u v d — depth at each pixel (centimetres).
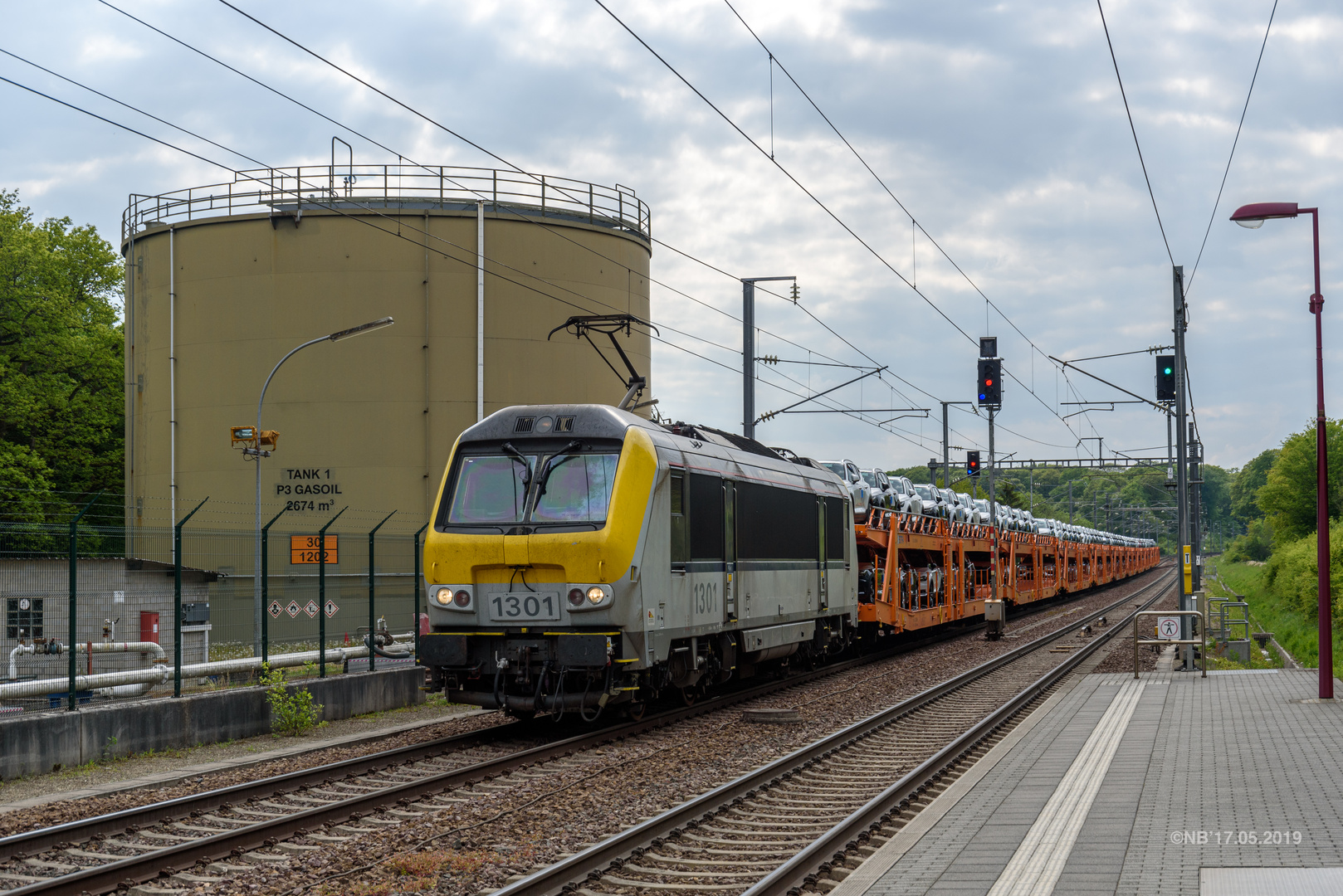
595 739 1491
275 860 894
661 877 850
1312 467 8888
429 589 1582
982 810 1005
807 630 2303
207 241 3738
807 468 2442
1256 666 2792
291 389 3628
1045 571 5312
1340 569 4219
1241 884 746
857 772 1295
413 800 1109
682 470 1703
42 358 5272
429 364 3619
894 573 2888
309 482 3600
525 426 1611
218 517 3675
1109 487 15500
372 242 3628
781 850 936
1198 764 1206
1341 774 1135
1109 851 845
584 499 1547
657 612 1589
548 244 3769
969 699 1970
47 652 1425
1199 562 3850
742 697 2002
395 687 1870
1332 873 770
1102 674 2288
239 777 1245
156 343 3875
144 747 1405
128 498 4088
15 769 1242
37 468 5034
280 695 1602
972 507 4000
